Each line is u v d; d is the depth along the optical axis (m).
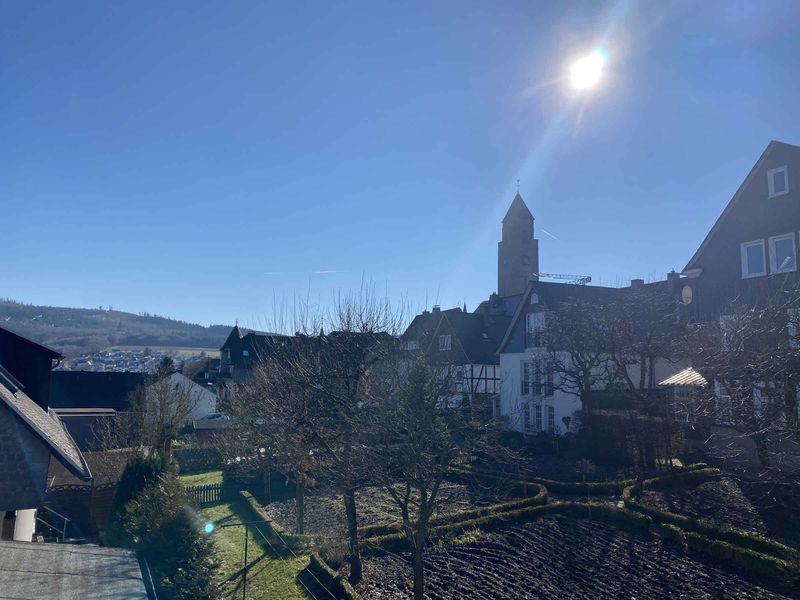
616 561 15.15
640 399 26.44
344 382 16.81
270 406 18.84
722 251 25.86
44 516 21.38
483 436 16.75
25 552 10.35
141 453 19.38
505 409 39.22
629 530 17.48
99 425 34.31
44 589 8.55
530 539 17.27
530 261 70.00
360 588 14.18
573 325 30.67
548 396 35.56
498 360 43.06
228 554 17.48
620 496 21.39
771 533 15.73
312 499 23.89
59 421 22.44
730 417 16.55
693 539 15.38
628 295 30.88
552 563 15.33
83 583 9.05
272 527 19.67
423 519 12.34
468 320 45.81
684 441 24.92
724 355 17.14
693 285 27.03
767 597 12.53
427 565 15.56
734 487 20.31
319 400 16.81
